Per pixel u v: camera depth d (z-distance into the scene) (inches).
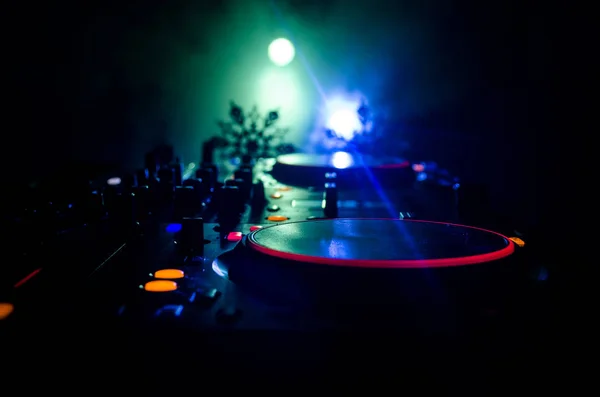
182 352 36.6
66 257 53.2
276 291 42.1
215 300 41.8
